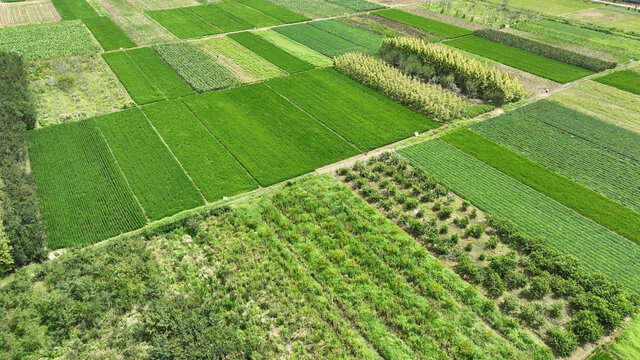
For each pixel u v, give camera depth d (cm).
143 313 3008
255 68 6806
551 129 5391
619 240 3753
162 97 5825
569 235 3797
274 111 5628
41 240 3506
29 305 2989
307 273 3350
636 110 5912
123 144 4831
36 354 2739
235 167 4556
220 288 3192
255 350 2773
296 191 4197
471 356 2781
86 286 3114
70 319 2917
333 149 4912
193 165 4550
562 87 6581
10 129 4697
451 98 5897
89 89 5950
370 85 6431
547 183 4441
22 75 5956
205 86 6153
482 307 3117
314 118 5528
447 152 4894
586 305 3142
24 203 3741
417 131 5331
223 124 5284
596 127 5450
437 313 3045
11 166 4166
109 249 3441
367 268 3409
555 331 2941
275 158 4719
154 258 3450
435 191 4234
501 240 3759
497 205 4128
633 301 3178
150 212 3909
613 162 4788
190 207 3981
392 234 3731
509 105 5997
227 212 3906
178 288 3203
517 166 4691
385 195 4225
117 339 2841
